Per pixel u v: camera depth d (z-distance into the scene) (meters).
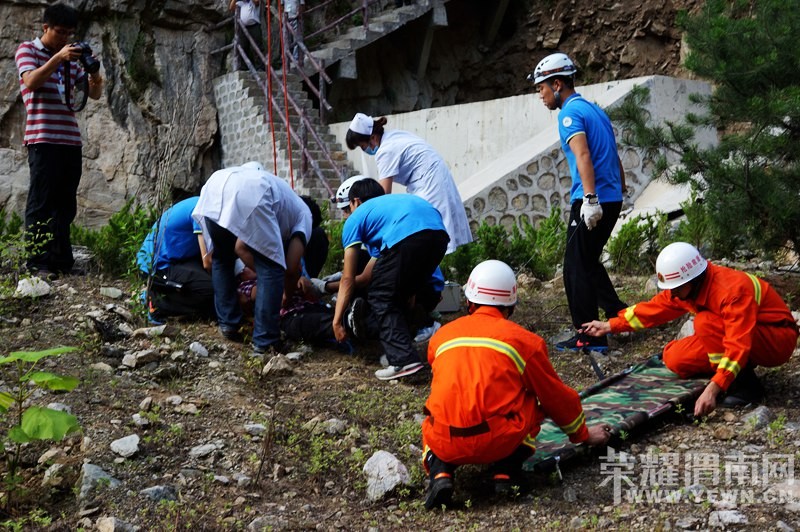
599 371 5.39
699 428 4.62
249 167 5.86
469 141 13.98
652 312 5.09
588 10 18.34
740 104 6.73
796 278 7.44
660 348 6.11
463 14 19.91
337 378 5.60
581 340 6.01
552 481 4.13
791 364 5.36
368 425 4.94
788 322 4.76
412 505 4.04
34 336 5.61
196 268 6.29
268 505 4.00
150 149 16.28
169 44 17.03
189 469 4.23
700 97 7.25
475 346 3.94
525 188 11.39
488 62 19.92
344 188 6.11
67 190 6.89
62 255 6.95
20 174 15.73
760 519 3.62
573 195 5.90
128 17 16.62
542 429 4.60
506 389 3.88
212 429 4.67
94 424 4.52
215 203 5.63
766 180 6.45
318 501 4.11
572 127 5.68
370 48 18.88
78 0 16.11
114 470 4.12
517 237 9.02
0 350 5.36
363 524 3.88
